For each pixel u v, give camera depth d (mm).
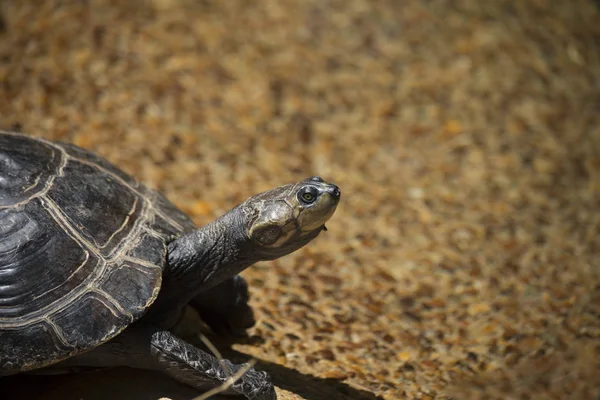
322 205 4855
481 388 6305
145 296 4738
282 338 6340
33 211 4770
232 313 5957
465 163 10289
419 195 9539
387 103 11078
